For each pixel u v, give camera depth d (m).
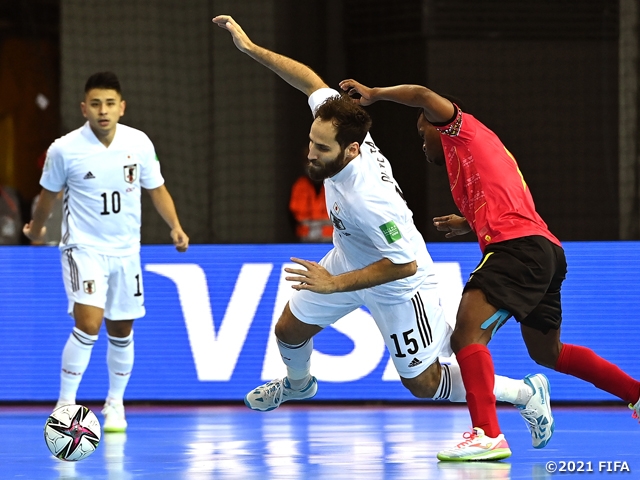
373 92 14.22
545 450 15.17
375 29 33.97
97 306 18.12
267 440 16.47
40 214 18.86
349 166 13.06
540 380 15.02
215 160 33.38
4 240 28.39
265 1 33.50
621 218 30.14
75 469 13.64
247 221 33.50
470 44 32.19
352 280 13.05
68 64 32.16
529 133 32.00
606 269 21.36
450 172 14.88
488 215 14.50
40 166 32.59
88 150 18.11
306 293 14.91
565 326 21.38
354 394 21.72
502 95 32.06
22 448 15.86
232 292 22.00
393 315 14.48
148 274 22.11
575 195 31.83
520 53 32.03
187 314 22.03
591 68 31.92
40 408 21.70
